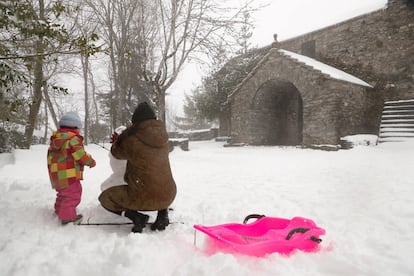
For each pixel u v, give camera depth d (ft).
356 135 55.57
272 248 9.10
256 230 11.11
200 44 49.90
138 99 93.91
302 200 16.87
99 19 51.31
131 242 9.72
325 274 8.08
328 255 9.04
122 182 13.39
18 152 39.63
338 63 74.02
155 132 11.34
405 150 44.98
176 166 33.40
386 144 51.19
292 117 82.02
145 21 53.62
